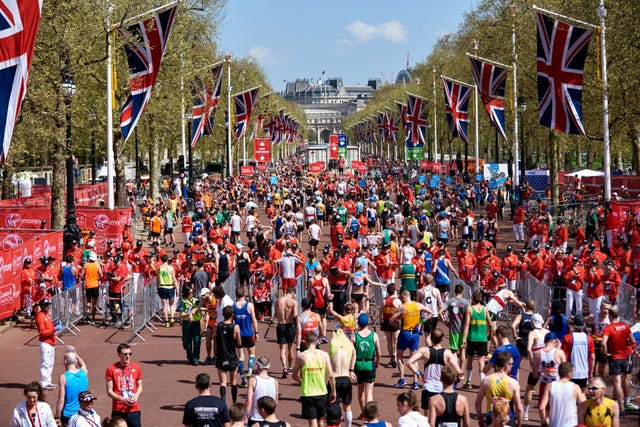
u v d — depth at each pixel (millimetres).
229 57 80188
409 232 41375
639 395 18125
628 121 45531
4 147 22250
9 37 21891
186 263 27828
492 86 50469
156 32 36750
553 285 26641
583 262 27641
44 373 18938
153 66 37188
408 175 103312
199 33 54781
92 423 12602
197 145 92000
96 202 57500
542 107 35906
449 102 61938
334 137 129375
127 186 73250
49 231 31562
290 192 62250
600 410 12156
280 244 31500
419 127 83875
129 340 23984
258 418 13461
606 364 19453
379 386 18672
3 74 22047
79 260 29859
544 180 70188
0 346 23312
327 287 22344
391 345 20219
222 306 18344
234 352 16938
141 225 55531
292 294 19375
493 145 111625
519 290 27484
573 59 34844
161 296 26000
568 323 17344
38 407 12883
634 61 40719
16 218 40250
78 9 36062
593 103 46469
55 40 34219
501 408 11344
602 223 41438
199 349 21031
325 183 73375
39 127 35844
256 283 25938
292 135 156125
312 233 38469
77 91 38750
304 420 16266
